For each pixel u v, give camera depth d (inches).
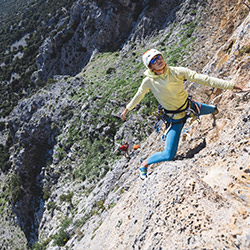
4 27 6501.0
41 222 1835.6
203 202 121.0
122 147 748.0
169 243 115.6
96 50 2743.6
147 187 178.7
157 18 2193.7
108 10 2556.6
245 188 109.9
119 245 174.9
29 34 5575.8
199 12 1742.1
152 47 2010.3
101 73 2336.4
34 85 4035.4
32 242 1902.1
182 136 223.6
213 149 156.1
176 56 1536.7
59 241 879.1
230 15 839.1
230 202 110.4
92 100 1972.2
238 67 208.8
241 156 125.6
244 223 97.1
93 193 980.6
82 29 2992.1
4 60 5310.0
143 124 1411.2
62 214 1544.0
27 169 2304.4
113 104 1776.6
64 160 1959.9
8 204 2347.4
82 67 2952.8
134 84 1804.9
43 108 2410.2
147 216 147.9
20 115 2733.8
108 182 725.9
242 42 219.0
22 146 2426.2
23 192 2210.9
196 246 103.5
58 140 2098.9
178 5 2049.7
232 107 169.8
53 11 5398.6
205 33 1475.1
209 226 107.6
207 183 131.9
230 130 154.9
